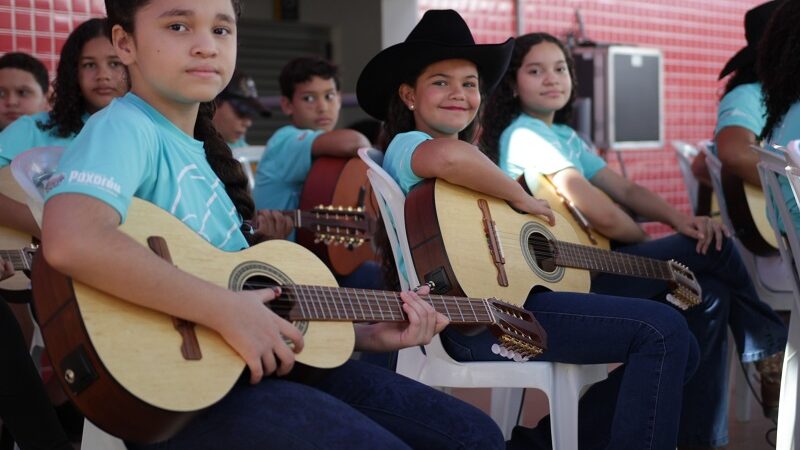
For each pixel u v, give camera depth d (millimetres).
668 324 2662
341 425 1866
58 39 4512
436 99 2984
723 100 4082
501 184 2844
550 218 3031
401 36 6594
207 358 1813
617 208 3570
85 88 3363
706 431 3414
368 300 2168
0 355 2539
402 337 2234
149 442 1797
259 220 3418
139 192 1979
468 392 4367
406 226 2744
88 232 1734
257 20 7266
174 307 1771
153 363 1755
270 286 2027
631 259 3219
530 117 3750
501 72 3145
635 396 2645
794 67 3156
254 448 1861
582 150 4043
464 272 2670
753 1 8586
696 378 3422
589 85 6309
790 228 2752
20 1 4387
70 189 1781
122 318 1762
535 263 2912
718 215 4711
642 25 7750
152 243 1884
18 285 3062
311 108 4801
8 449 3176
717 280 3525
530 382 2768
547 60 3740
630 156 7734
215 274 1952
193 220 2047
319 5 7457
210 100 2168
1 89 4027
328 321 2098
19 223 3102
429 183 2760
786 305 3996
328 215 3520
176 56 2002
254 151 4742
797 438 2910
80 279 1736
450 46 2918
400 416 2131
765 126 3312
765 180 2863
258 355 1839
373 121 5230
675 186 8078
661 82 6582
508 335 2383
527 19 6906
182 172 2043
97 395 1733
